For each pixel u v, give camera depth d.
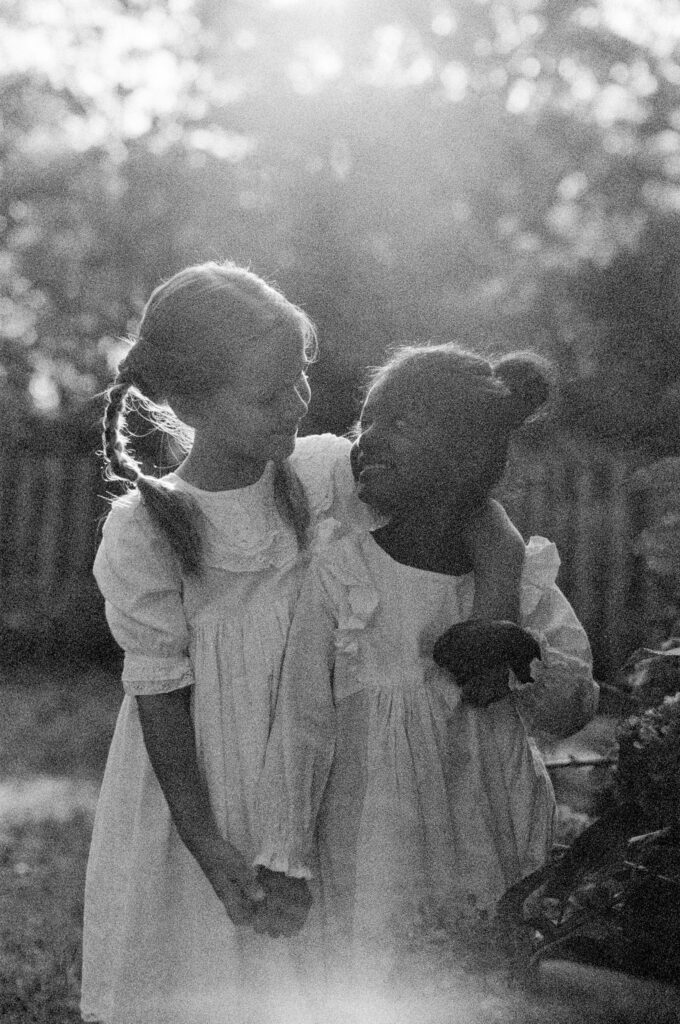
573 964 1.95
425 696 2.24
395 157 8.54
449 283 8.24
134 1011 2.22
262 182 9.05
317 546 2.28
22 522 12.15
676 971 1.93
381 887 2.16
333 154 8.65
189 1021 2.22
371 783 2.22
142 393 2.28
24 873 4.85
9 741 8.01
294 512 2.31
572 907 2.05
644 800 2.04
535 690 2.24
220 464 2.29
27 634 11.88
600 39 10.43
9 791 6.59
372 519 2.33
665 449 5.12
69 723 8.65
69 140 11.68
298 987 2.22
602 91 10.52
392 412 2.19
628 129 10.27
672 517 2.72
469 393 2.18
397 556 2.28
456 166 8.73
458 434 2.17
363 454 2.22
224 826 2.22
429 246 8.23
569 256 7.54
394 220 8.34
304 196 8.31
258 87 9.13
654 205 9.67
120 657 11.82
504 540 2.28
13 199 11.47
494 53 10.12
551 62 10.45
